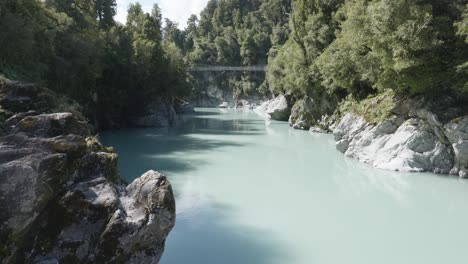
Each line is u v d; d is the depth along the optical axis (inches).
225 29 5393.7
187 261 537.3
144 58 2217.0
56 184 422.9
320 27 1910.7
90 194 431.5
